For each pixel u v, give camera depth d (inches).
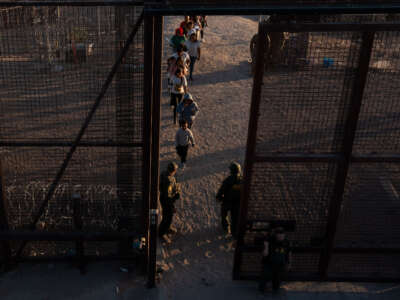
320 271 304.5
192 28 732.0
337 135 275.0
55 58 334.6
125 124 283.9
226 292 296.0
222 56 788.6
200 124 539.2
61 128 453.7
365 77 252.7
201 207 386.6
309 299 292.0
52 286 291.3
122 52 257.3
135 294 287.9
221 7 232.7
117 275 303.4
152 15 232.5
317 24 239.0
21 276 298.4
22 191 354.3
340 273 308.5
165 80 662.5
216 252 335.3
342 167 274.4
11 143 275.3
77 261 302.2
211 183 420.5
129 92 275.9
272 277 287.4
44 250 312.8
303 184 287.4
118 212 308.0
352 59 256.1
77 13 287.7
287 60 255.3
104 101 429.4
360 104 259.1
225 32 949.2
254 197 283.9
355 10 233.0
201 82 668.7
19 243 305.7
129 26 260.1
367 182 306.2
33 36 308.5
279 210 292.2
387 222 304.3
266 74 255.8
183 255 330.0
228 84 665.6
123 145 282.7
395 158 273.7
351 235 301.9
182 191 406.3
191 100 447.2
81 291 288.5
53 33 315.9
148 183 280.2
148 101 259.1
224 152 478.6
